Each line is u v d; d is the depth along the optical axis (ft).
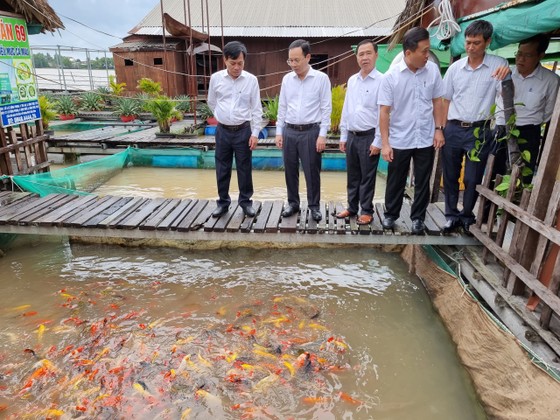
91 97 52.42
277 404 10.52
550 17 10.11
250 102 14.52
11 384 11.07
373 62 13.29
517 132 11.52
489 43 12.07
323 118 14.01
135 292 15.61
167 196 26.21
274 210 16.74
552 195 9.64
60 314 14.14
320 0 60.90
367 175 14.43
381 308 14.90
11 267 17.37
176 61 54.03
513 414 9.30
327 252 18.69
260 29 53.16
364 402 10.73
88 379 11.19
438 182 17.56
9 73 21.24
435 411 10.54
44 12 22.00
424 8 18.51
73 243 19.39
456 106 12.95
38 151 24.31
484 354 10.98
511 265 11.05
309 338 13.10
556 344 9.38
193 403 10.44
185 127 37.63
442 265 14.98
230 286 16.12
